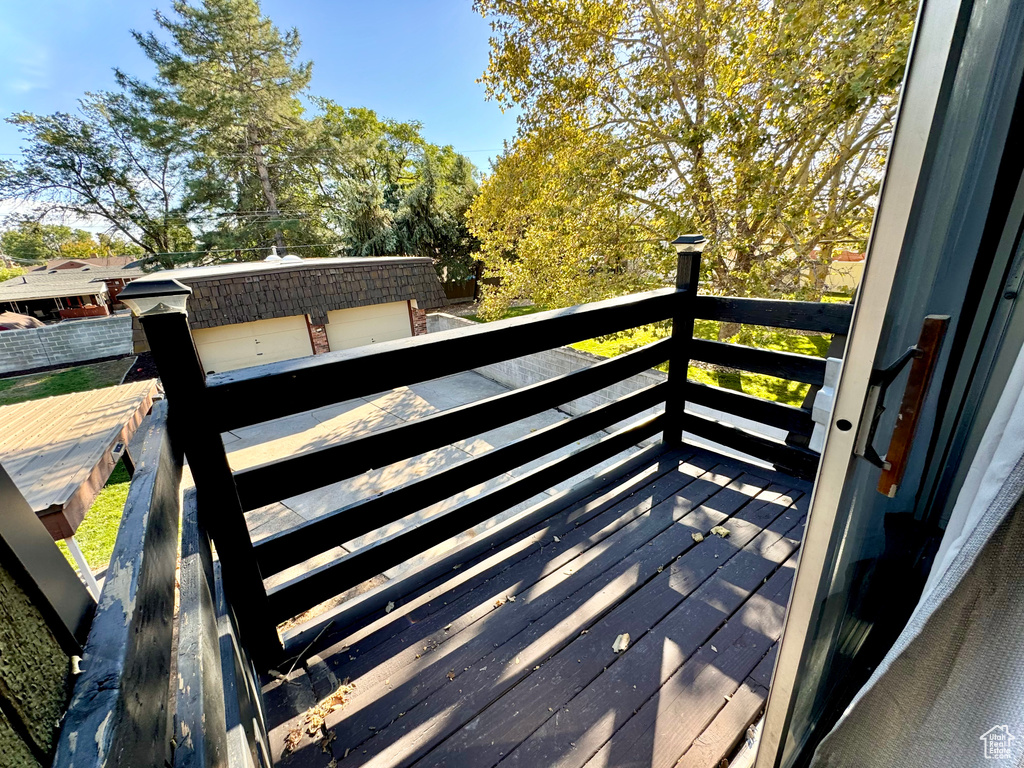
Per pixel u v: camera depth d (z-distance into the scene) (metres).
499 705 1.19
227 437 5.88
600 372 1.98
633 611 1.46
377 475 4.45
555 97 5.82
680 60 5.20
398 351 1.30
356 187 13.47
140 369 9.05
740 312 2.11
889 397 0.72
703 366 6.50
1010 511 0.48
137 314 0.93
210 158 14.37
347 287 8.51
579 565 1.66
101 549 3.20
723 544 1.75
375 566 1.51
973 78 0.51
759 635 1.37
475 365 1.48
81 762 0.32
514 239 7.72
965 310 0.75
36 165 13.67
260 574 1.25
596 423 2.09
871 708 0.67
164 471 0.85
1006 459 0.50
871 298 0.55
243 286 7.57
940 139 0.49
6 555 0.35
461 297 15.97
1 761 0.29
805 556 0.71
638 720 1.14
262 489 1.20
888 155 0.51
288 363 1.17
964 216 0.63
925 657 0.58
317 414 6.53
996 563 0.50
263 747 0.96
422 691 1.22
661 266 5.76
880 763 0.67
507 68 6.03
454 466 1.63
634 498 2.06
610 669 1.27
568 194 5.90
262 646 1.28
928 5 0.45
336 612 1.48
